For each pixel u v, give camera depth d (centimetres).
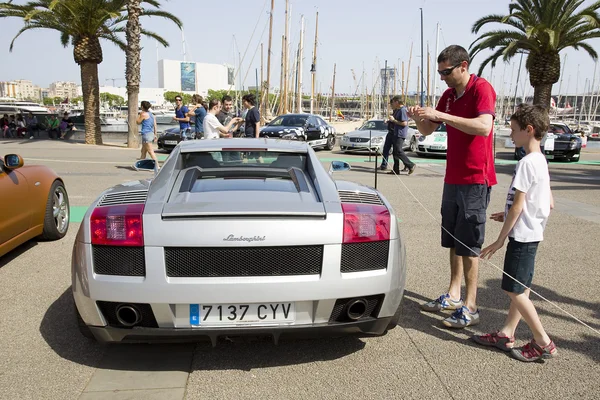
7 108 3531
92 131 2162
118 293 274
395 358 322
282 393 279
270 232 274
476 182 360
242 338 317
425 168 1429
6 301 411
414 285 461
